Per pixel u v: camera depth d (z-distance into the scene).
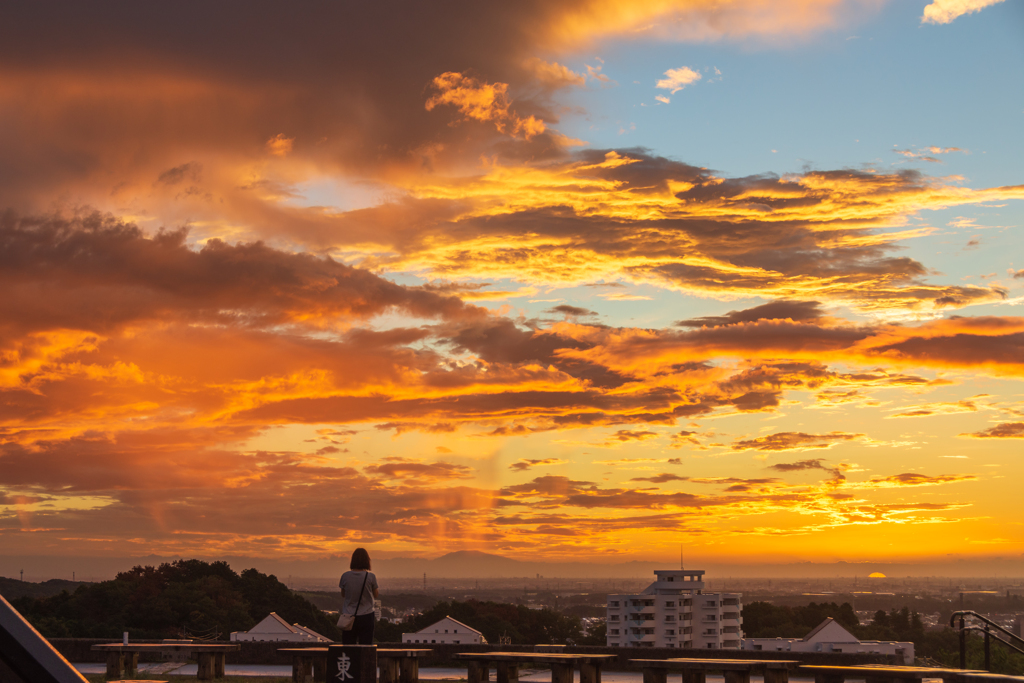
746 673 12.51
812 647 54.34
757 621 111.00
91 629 69.19
